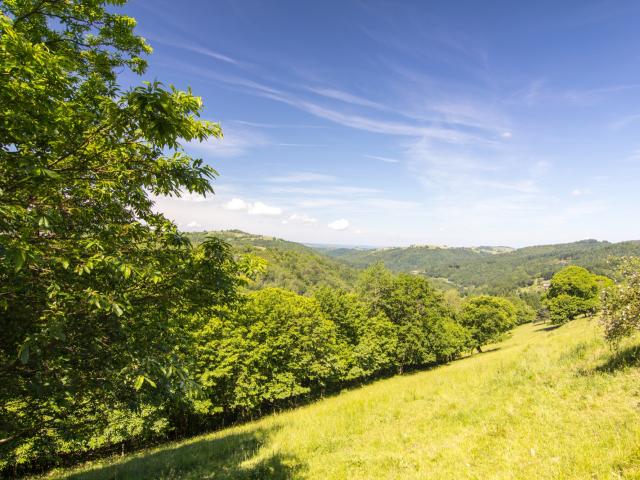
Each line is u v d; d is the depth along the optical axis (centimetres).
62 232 437
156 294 509
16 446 528
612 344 1036
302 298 4197
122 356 457
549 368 1166
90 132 432
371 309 5134
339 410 1333
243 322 2847
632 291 952
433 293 5200
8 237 318
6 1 452
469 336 6419
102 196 484
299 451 934
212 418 3159
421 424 952
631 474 483
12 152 373
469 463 656
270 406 3503
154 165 488
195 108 442
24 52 347
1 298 377
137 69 668
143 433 2286
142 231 512
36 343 365
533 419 774
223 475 820
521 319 11969
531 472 565
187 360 548
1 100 353
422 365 5938
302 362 3191
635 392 760
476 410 941
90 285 439
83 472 1250
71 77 432
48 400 486
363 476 694
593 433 641
